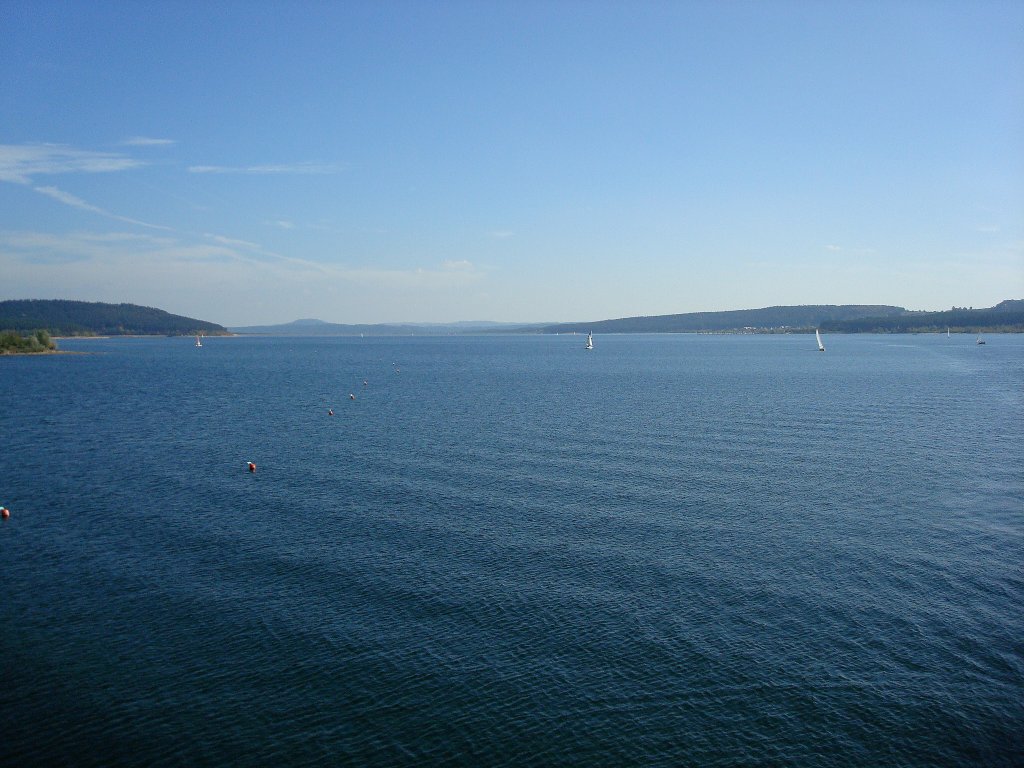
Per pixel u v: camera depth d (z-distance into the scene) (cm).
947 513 4422
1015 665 2664
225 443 6881
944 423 7994
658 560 3644
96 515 4453
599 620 3006
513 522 4247
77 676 2628
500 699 2478
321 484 5178
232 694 2517
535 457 6066
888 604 3148
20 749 2241
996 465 5731
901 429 7556
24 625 3006
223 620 3031
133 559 3709
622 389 12256
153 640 2877
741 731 2314
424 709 2428
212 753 2227
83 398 11131
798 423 8000
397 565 3594
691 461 5884
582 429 7588
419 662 2702
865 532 4066
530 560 3650
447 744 2261
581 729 2325
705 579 3409
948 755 2205
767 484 5109
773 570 3516
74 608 3158
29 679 2609
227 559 3694
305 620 3025
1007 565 3578
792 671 2628
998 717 2372
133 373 17112
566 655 2741
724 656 2728
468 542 3912
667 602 3169
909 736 2286
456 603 3167
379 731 2320
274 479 5347
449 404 10050
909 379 14075
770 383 13350
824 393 11362
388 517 4359
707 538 3966
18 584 3412
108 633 2934
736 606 3130
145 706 2455
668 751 2227
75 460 6106
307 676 2620
